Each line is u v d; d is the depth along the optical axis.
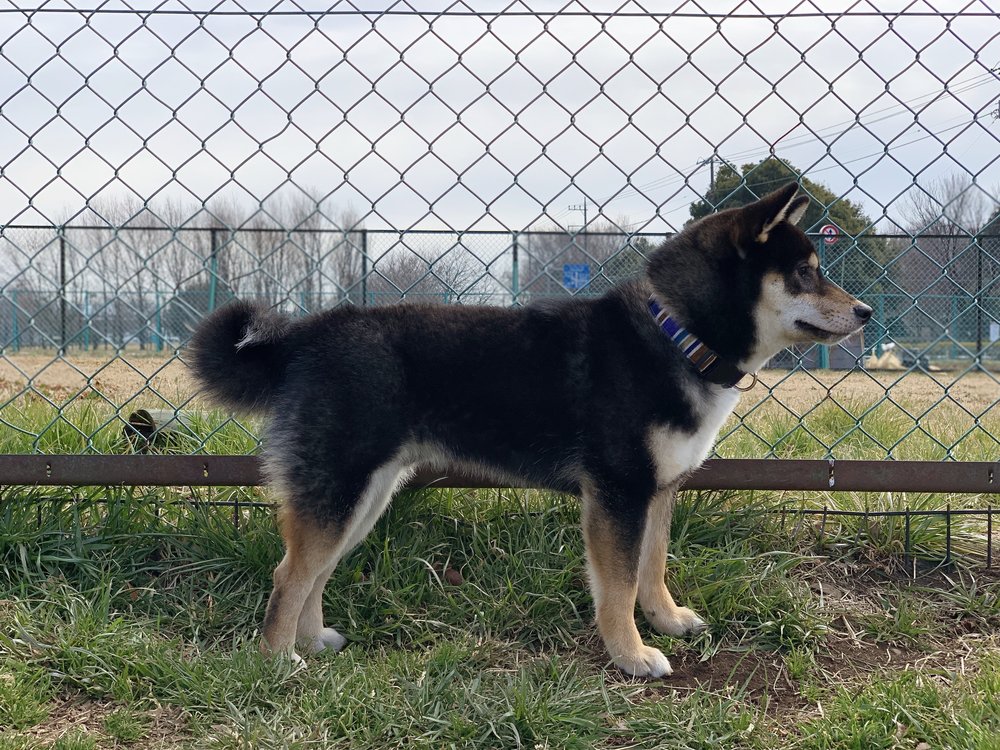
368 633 0.96
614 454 0.93
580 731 0.79
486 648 0.92
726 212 1.00
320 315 0.98
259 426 1.10
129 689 0.82
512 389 0.95
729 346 0.98
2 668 0.83
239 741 0.76
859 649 0.93
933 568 1.06
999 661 0.88
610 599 0.92
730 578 1.00
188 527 1.05
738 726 0.79
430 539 1.04
